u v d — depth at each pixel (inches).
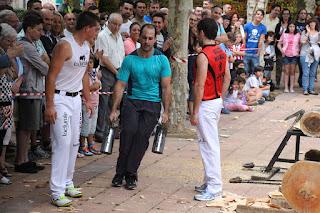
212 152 264.7
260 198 266.2
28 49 300.7
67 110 252.5
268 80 669.3
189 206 255.0
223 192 273.3
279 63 676.7
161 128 281.6
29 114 306.7
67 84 252.1
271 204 246.1
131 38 400.8
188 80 471.5
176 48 425.1
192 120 263.4
